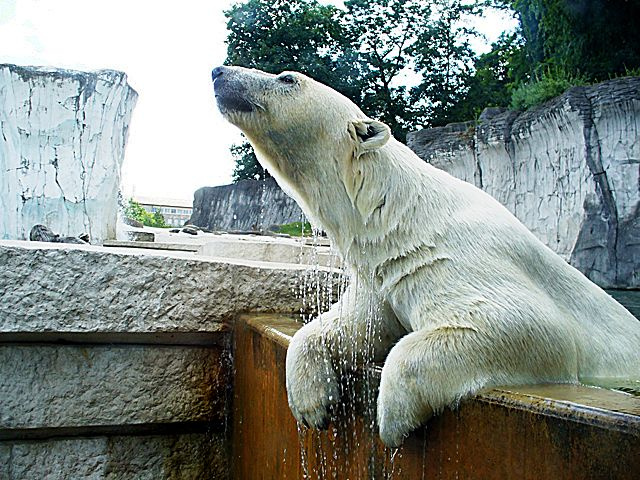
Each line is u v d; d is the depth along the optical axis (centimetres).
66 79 521
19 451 165
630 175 663
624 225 665
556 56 949
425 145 950
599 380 118
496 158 830
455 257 117
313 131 140
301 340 127
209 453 183
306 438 130
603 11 862
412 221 124
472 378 100
